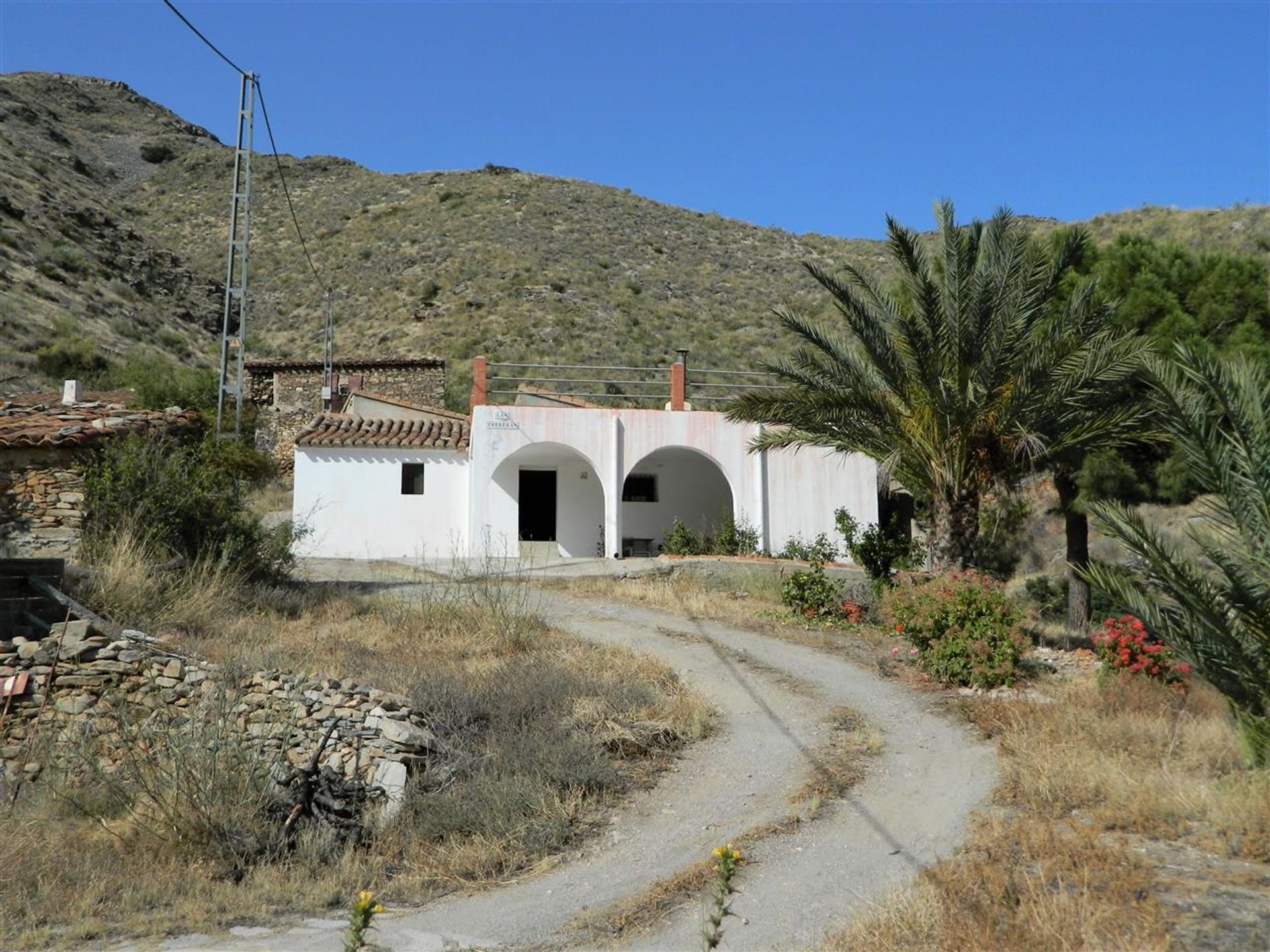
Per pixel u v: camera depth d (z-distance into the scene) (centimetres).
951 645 1345
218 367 5038
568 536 2512
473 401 2381
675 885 769
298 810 905
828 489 2392
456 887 808
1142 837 795
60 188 6216
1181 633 1024
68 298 4725
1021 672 1386
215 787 888
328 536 2294
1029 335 1642
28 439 1465
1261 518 991
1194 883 684
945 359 1656
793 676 1362
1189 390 1017
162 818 877
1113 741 1046
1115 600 1092
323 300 6100
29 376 3547
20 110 8494
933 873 712
